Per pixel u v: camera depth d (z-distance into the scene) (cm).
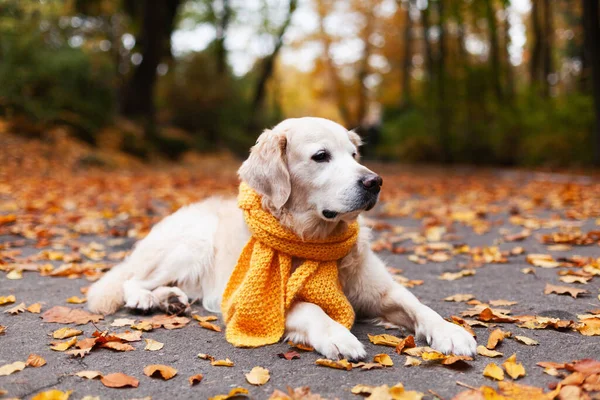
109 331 313
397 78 3319
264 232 316
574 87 2214
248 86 3244
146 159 1655
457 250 527
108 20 2072
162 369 246
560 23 2544
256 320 302
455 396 218
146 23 1898
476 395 215
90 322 330
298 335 290
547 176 1339
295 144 319
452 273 446
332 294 304
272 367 258
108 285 366
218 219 387
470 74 1925
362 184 299
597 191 934
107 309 349
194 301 372
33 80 1477
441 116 2033
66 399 220
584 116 1620
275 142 322
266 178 322
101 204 845
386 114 3288
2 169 1109
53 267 460
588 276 404
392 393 218
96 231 637
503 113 1902
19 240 572
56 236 607
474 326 312
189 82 2370
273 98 3650
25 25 1502
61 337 297
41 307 356
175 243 377
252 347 288
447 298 369
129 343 294
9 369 251
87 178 1148
